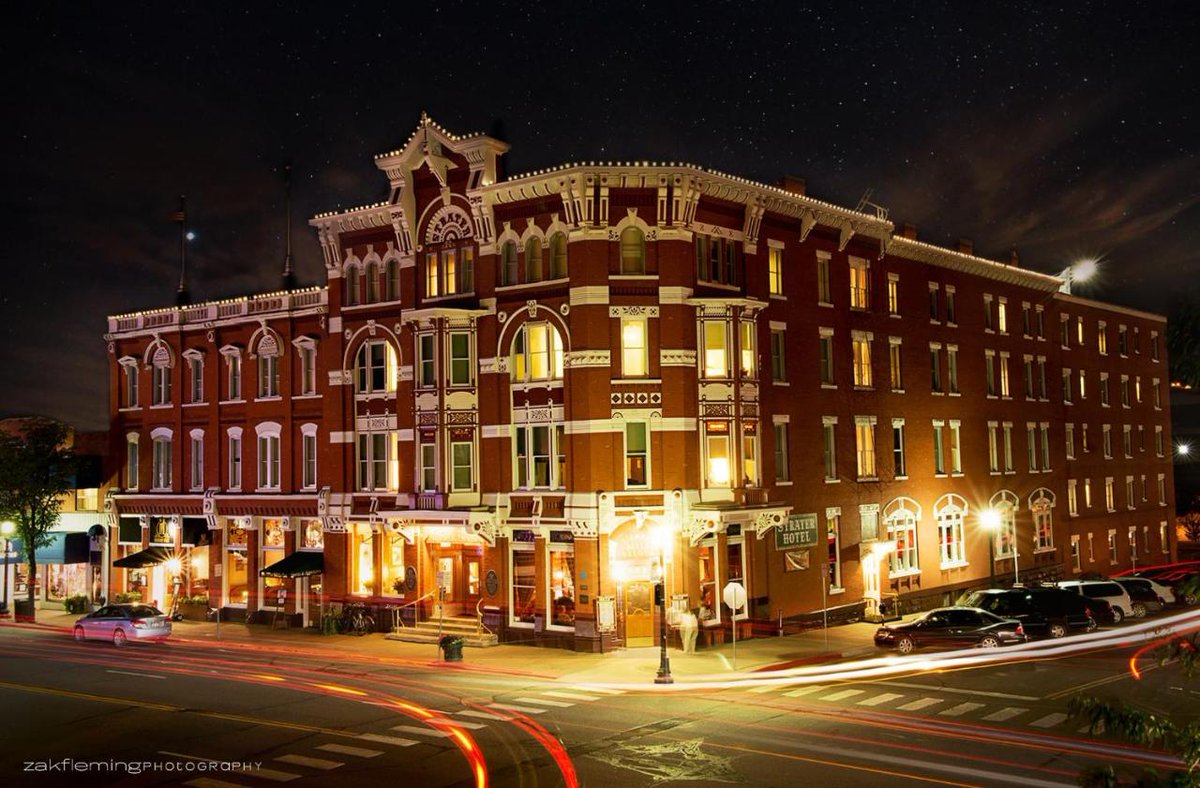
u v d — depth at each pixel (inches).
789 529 1692.9
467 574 1702.8
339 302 1825.8
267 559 1951.3
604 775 803.4
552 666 1374.3
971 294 2241.6
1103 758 824.9
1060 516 2490.2
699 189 1545.3
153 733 978.1
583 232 1526.8
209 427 2043.6
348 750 901.8
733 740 915.4
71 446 2284.7
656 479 1519.4
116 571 2171.5
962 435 2169.0
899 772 788.6
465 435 1648.6
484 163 1642.5
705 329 1560.0
